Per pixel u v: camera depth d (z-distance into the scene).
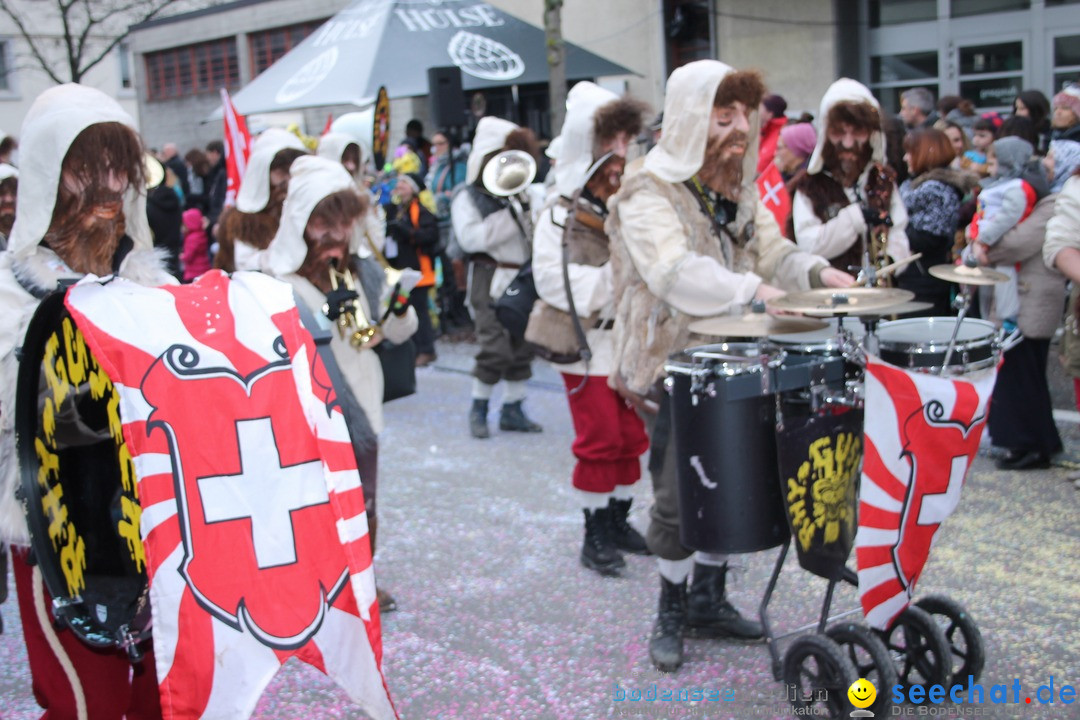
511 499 5.48
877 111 4.48
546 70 10.61
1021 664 3.45
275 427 2.21
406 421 7.24
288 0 19.50
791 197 4.76
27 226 2.28
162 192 10.24
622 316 3.60
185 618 2.08
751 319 2.95
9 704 3.54
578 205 4.28
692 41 13.20
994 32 11.47
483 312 6.54
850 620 3.75
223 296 2.28
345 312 3.49
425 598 4.30
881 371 2.77
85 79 25.44
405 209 8.86
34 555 2.23
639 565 4.57
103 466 2.23
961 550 4.40
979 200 5.41
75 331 2.18
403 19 10.71
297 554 2.20
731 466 3.01
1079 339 5.00
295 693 3.55
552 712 3.35
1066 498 4.95
